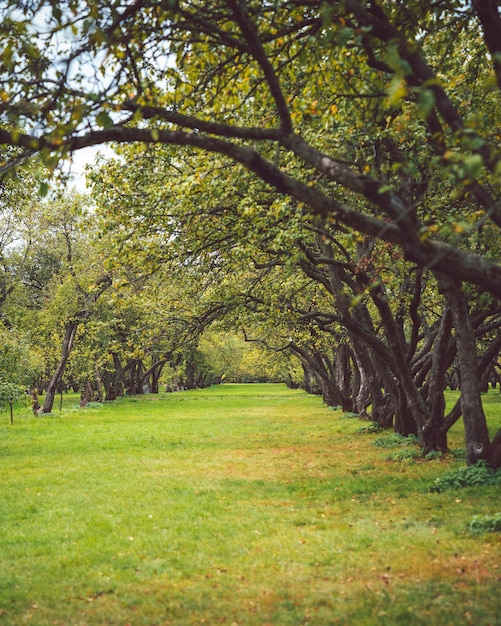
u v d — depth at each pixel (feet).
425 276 53.88
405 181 41.70
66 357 126.52
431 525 31.53
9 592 24.09
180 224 48.67
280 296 68.13
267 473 50.72
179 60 28.07
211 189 41.96
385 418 79.71
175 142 20.08
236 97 29.71
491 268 17.90
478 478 39.88
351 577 24.30
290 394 225.56
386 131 36.22
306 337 89.86
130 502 40.01
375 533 30.50
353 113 32.83
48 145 19.06
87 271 121.90
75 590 24.11
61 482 48.55
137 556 28.07
